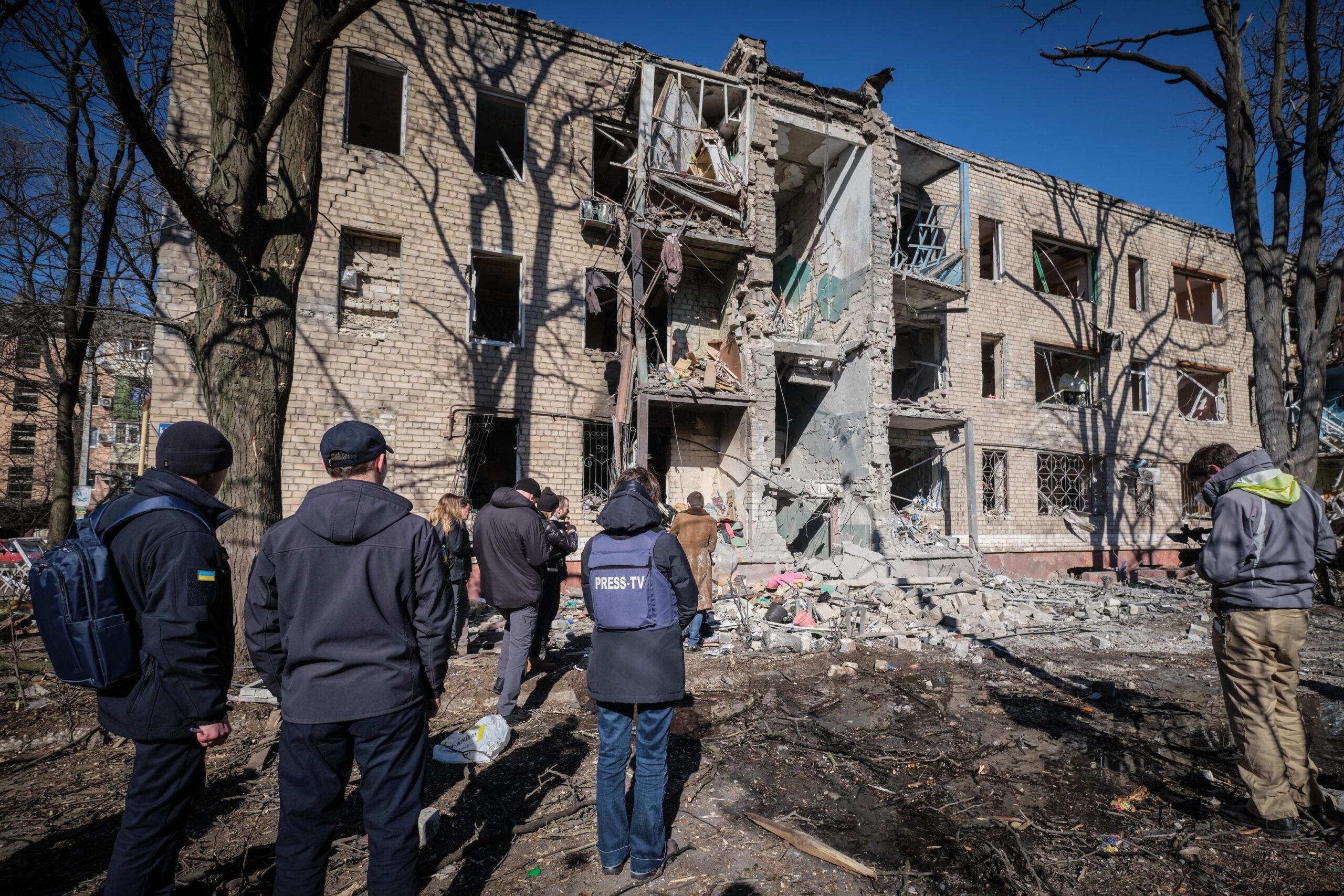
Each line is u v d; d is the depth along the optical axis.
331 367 9.27
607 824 2.55
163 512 2.02
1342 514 9.33
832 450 12.45
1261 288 9.54
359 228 9.59
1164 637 6.91
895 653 6.23
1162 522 16.08
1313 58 9.23
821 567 10.32
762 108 11.54
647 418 10.12
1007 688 5.10
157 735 1.93
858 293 12.07
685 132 11.20
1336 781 3.43
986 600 8.62
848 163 12.56
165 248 8.52
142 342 11.74
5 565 8.93
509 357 10.34
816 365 12.56
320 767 1.94
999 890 2.42
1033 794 3.25
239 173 5.04
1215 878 2.48
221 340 5.04
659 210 10.67
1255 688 2.84
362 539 2.02
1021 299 15.01
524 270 10.55
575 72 11.03
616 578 2.56
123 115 3.85
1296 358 17.95
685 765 3.64
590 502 10.79
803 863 2.63
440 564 2.16
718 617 7.77
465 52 10.34
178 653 1.91
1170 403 16.59
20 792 3.28
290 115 5.50
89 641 1.84
